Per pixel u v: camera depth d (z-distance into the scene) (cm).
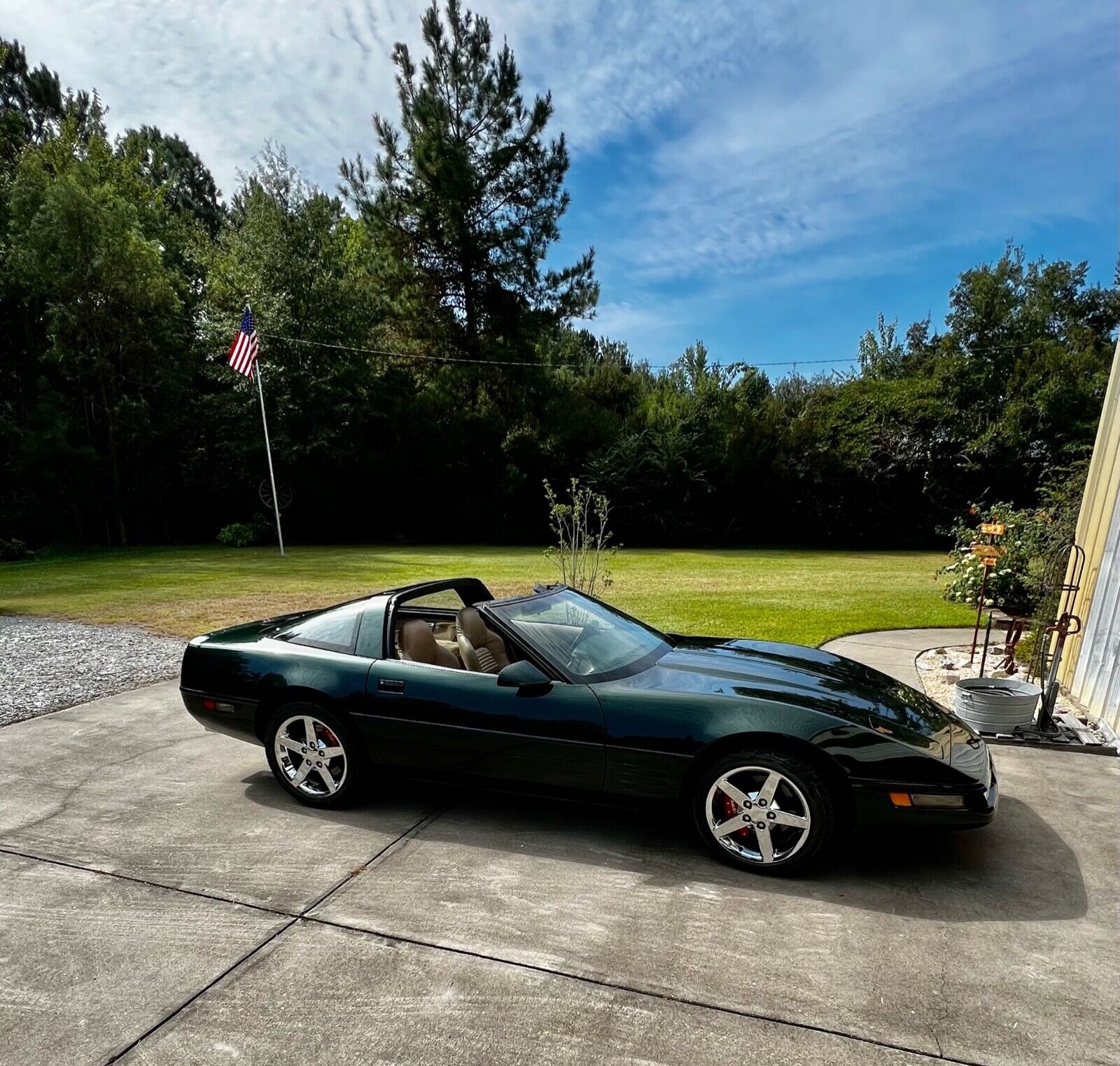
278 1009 229
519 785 352
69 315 2309
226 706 410
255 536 2766
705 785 320
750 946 261
